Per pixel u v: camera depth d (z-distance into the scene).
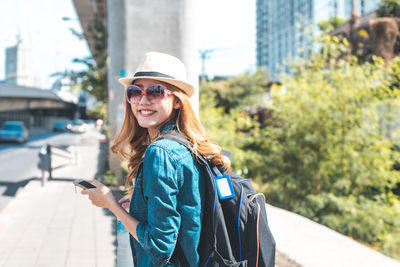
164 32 7.66
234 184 1.40
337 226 6.57
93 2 21.11
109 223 5.84
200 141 1.41
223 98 24.64
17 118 66.12
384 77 7.54
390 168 7.81
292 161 8.01
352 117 7.21
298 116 7.75
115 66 8.82
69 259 4.28
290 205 8.15
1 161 16.50
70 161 13.56
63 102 80.88
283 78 8.13
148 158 1.28
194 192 1.28
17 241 4.94
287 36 99.12
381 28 10.16
